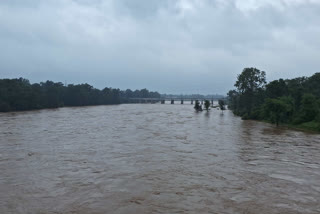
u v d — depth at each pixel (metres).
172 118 83.38
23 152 32.34
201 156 30.72
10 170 25.09
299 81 101.75
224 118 88.06
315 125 58.38
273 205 17.62
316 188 20.73
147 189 20.33
